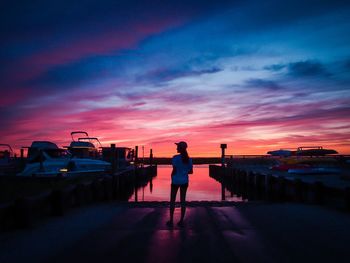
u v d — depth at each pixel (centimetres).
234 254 514
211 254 514
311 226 707
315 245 561
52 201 859
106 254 517
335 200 982
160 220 788
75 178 1933
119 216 846
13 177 1823
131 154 3853
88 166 2138
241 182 2559
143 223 754
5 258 501
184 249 541
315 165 2930
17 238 618
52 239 609
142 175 3338
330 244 566
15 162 2203
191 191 2583
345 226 706
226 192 2538
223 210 923
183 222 757
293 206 1002
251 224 730
